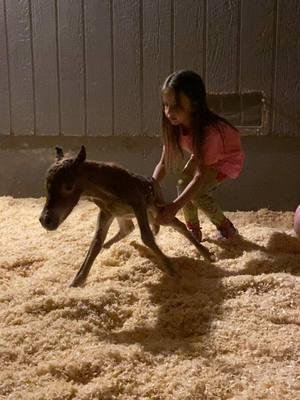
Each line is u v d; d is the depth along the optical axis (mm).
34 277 2646
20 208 3945
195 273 2770
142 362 1926
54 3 3975
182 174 3090
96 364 1882
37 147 4312
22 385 1787
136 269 2721
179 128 2938
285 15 3619
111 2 3873
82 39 3988
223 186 4020
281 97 3748
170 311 2312
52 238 3207
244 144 3918
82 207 3850
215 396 1752
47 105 4188
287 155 3873
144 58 3910
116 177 2426
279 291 2461
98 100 4070
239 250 3029
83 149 2283
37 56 4109
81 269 2535
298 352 1990
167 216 2717
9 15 4082
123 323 2273
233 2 3674
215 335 2111
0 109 4293
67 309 2252
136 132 4051
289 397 1720
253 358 1966
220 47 3764
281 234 3189
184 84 2682
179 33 3807
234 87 3807
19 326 2146
